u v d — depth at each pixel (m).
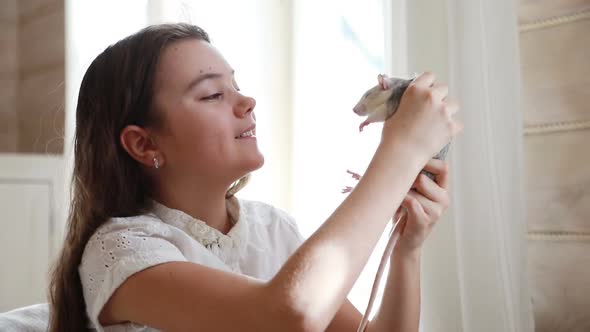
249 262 1.01
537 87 1.08
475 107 1.15
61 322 0.96
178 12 1.94
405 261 0.90
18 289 2.03
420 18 1.26
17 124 2.64
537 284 1.07
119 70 0.96
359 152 1.69
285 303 0.67
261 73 1.90
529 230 1.09
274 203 1.87
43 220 2.07
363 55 1.74
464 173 1.15
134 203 0.98
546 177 1.07
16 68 2.65
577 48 1.03
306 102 1.84
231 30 1.91
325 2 1.83
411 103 0.76
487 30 1.14
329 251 0.69
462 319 1.16
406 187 0.74
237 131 0.94
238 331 0.70
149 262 0.80
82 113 1.01
